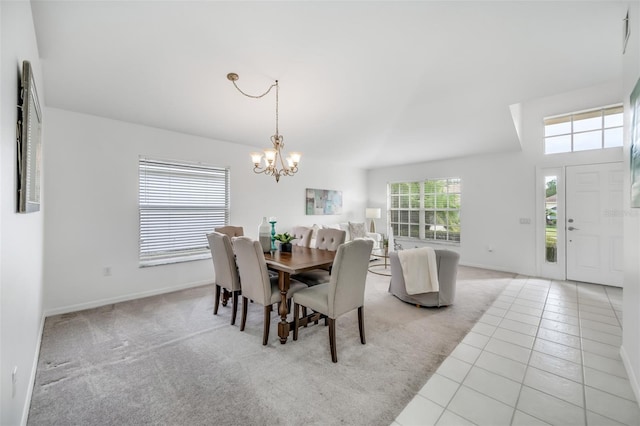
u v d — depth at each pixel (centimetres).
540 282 420
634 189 166
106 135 327
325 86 318
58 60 238
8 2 115
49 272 289
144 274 354
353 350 223
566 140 437
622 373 192
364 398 167
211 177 422
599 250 405
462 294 365
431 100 360
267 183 493
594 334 251
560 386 179
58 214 295
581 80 310
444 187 580
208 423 147
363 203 693
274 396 168
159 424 146
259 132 417
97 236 320
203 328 263
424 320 283
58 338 240
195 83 291
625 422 149
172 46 236
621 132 393
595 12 211
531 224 464
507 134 434
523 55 268
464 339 242
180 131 383
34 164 158
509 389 176
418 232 623
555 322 277
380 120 418
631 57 177
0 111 103
